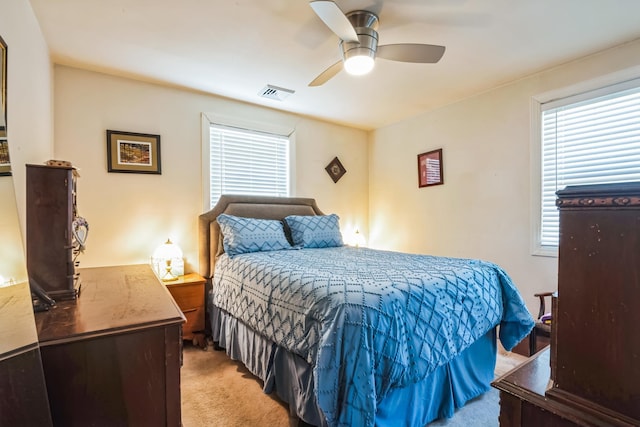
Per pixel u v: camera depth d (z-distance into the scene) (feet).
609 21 6.53
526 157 9.23
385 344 4.47
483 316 6.07
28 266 3.84
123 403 3.19
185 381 7.05
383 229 14.06
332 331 4.45
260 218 11.09
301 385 5.33
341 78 9.26
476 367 6.55
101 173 8.92
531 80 9.10
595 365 2.00
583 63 8.11
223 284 8.52
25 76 5.50
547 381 2.43
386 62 8.24
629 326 1.86
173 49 7.65
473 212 10.59
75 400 2.98
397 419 4.96
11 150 4.75
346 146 14.16
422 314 4.99
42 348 2.84
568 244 2.14
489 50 7.67
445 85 9.75
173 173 10.02
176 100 10.07
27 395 2.66
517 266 9.44
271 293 6.22
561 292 2.17
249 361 7.07
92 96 8.79
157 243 9.77
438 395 5.78
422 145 12.39
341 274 5.85
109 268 6.51
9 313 2.78
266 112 11.85
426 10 6.13
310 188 13.07
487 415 5.90
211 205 10.77
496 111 9.94
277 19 6.45
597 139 7.94
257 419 5.72
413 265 6.79
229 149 11.18
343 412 4.25
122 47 7.54
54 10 6.09
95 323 3.23
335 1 5.86
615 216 1.92
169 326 3.39
